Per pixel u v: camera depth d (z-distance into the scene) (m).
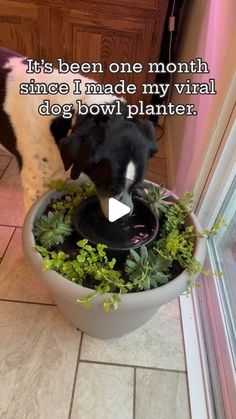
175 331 1.20
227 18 1.04
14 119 1.14
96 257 0.92
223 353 1.06
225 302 1.18
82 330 1.15
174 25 2.01
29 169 1.19
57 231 0.98
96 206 1.10
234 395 0.94
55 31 1.89
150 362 1.12
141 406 1.02
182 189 1.44
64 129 1.07
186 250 0.98
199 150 1.21
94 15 1.82
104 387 1.05
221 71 1.04
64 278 0.86
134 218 1.08
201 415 1.01
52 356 1.09
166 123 2.21
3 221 1.48
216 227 1.04
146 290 0.88
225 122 1.04
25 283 1.27
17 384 1.02
